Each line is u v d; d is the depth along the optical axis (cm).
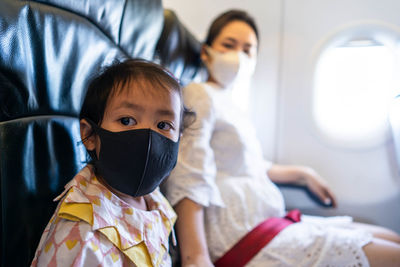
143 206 69
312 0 166
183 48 123
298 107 170
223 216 94
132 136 56
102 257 51
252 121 176
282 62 171
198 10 175
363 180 163
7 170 51
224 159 107
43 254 50
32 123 56
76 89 67
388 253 83
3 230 50
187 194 88
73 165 66
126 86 59
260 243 87
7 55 49
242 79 123
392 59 156
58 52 61
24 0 55
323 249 84
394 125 91
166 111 61
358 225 122
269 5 171
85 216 52
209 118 102
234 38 119
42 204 58
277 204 105
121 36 85
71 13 66
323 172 168
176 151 63
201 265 80
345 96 165
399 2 156
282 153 173
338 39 163
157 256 61
